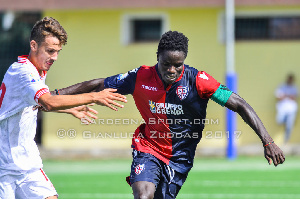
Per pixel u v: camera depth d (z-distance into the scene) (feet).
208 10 171.12
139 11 173.88
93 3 171.73
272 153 53.98
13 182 53.06
